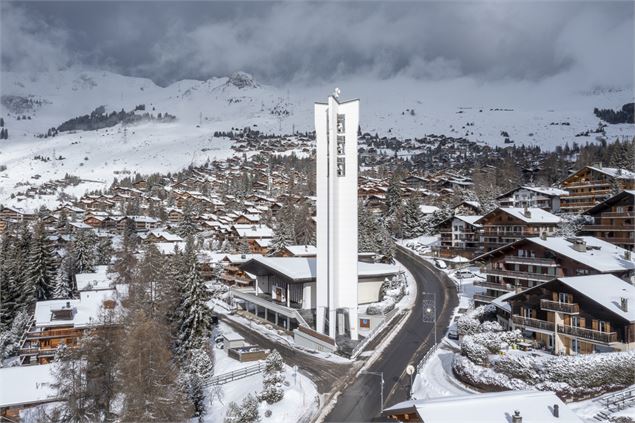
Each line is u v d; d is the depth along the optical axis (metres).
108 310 68.31
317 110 66.88
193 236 135.38
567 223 91.69
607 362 42.62
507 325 59.97
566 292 49.53
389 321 73.81
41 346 68.88
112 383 44.66
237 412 45.28
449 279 96.06
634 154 142.50
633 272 58.50
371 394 50.31
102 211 194.38
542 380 43.38
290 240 118.56
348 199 67.12
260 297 83.44
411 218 137.88
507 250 71.62
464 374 49.19
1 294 82.94
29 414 46.94
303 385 53.25
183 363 59.66
